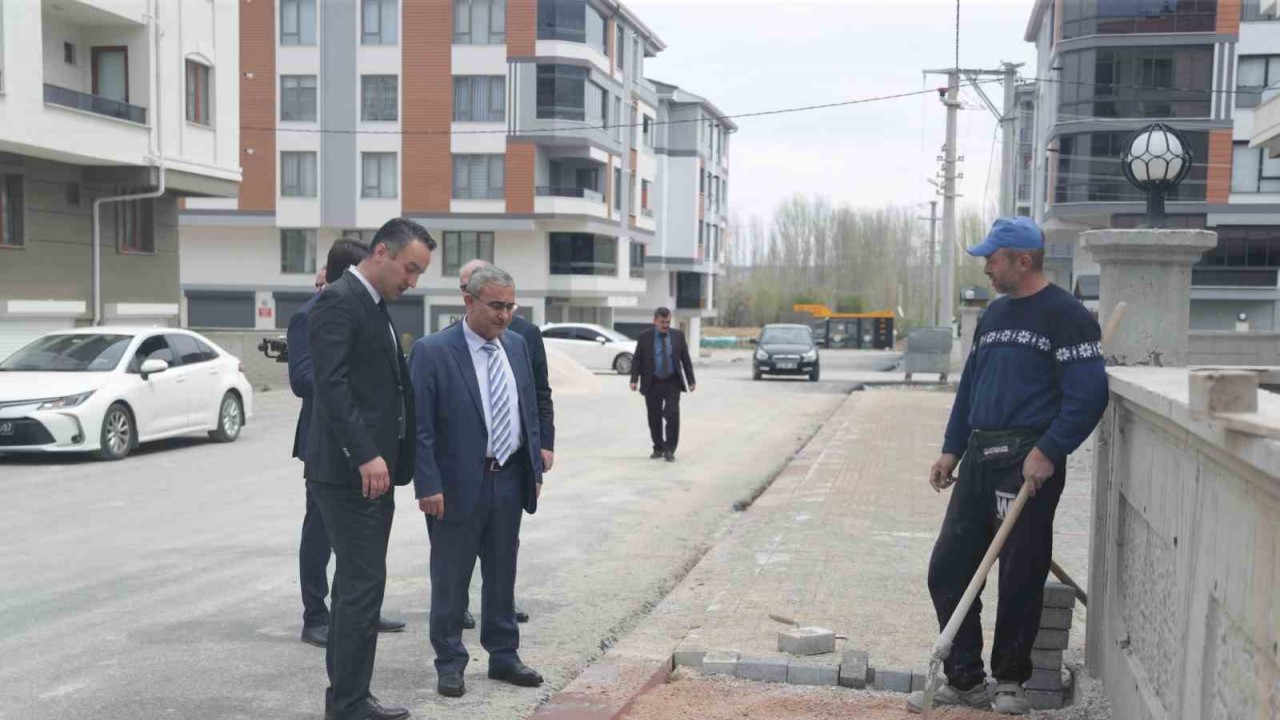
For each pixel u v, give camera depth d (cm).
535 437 540
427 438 501
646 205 5719
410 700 508
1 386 1294
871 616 635
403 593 704
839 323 8162
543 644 602
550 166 4706
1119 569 478
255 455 1400
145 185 2209
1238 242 4059
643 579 760
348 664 459
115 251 2294
